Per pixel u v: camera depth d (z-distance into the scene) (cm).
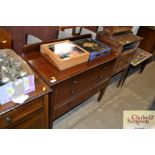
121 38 220
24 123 114
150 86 302
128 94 272
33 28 170
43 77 125
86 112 222
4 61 110
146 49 367
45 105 121
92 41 187
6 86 91
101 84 197
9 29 153
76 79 145
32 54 148
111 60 176
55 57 133
